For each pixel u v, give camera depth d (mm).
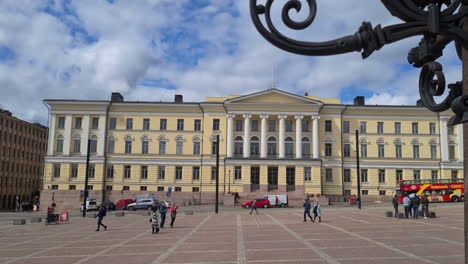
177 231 22172
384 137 62812
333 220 27688
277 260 11906
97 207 54375
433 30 2982
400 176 62125
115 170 61562
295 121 62125
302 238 17484
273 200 53219
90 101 62031
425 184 52219
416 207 27703
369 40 2986
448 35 3053
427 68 3301
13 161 83375
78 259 13203
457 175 61469
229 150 60438
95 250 15312
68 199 59688
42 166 96750
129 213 43469
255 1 3027
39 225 29578
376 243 15273
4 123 80375
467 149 3434
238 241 16891
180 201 60312
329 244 15281
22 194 86812
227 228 23172
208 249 14695
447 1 3373
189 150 61938
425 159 62219
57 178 60719
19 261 13031
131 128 62812
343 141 62438
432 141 62719
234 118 62188
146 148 62344
